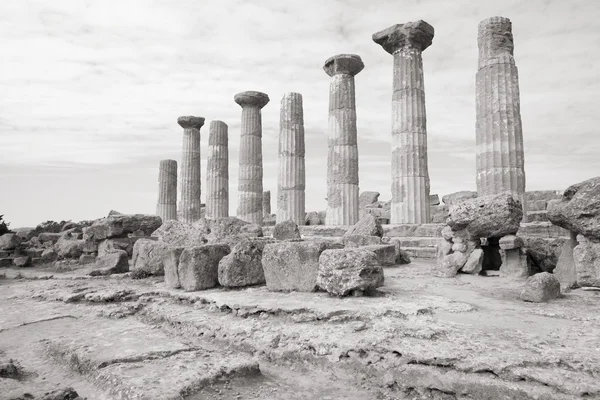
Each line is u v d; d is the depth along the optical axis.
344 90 17.97
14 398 3.46
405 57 15.65
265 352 4.92
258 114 23.28
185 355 4.67
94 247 14.41
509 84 13.55
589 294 7.10
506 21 14.01
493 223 9.34
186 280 8.16
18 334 6.16
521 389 3.46
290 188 19.97
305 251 7.33
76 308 7.74
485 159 13.76
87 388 4.07
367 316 5.48
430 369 3.93
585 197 7.48
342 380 4.25
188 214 26.19
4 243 15.92
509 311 5.87
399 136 15.54
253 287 7.98
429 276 9.41
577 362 3.72
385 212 24.73
